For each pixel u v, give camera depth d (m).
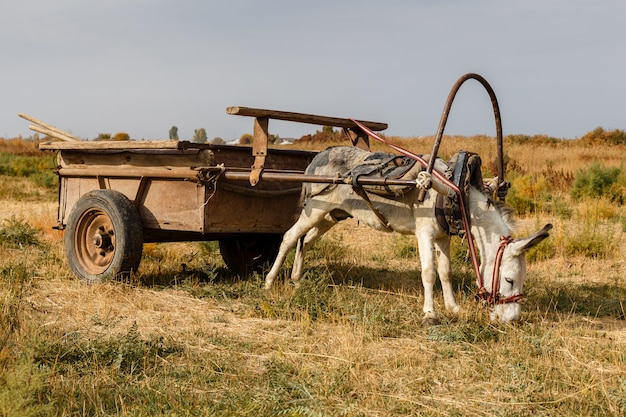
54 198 19.78
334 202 8.05
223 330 6.74
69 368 5.30
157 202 8.37
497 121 7.16
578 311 8.00
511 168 25.00
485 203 6.80
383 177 7.20
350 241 12.95
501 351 6.08
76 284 8.41
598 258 11.50
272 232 8.84
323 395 4.98
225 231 8.24
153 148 7.89
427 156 7.43
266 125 7.66
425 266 7.11
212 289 8.12
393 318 7.00
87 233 8.75
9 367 4.93
